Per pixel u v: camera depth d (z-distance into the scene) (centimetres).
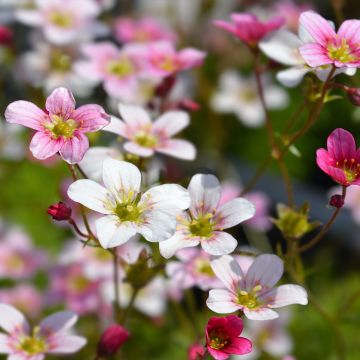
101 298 39
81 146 30
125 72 39
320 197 52
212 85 52
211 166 49
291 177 54
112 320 38
